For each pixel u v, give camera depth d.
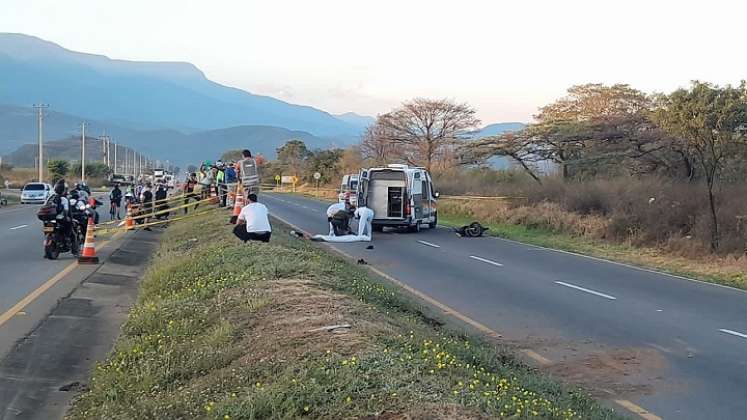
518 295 14.86
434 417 5.34
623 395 8.17
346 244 25.05
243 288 10.95
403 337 7.99
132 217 27.94
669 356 9.94
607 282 17.06
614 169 36.22
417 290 15.24
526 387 7.41
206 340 8.54
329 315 8.73
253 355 7.52
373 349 7.06
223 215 26.80
